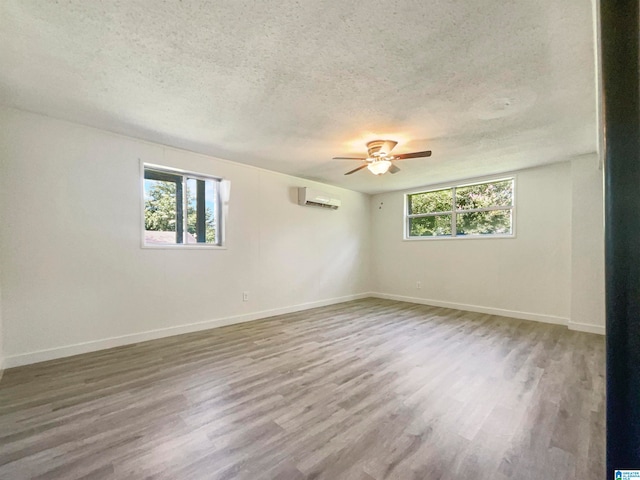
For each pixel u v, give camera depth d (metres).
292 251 5.02
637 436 0.61
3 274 2.59
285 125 2.96
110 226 3.16
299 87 2.26
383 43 1.77
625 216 0.63
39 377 2.44
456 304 5.25
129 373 2.53
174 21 1.59
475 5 1.48
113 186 3.18
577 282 3.87
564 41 1.73
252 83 2.21
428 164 4.23
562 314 4.17
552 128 2.96
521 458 1.53
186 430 1.75
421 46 1.79
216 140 3.37
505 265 4.70
